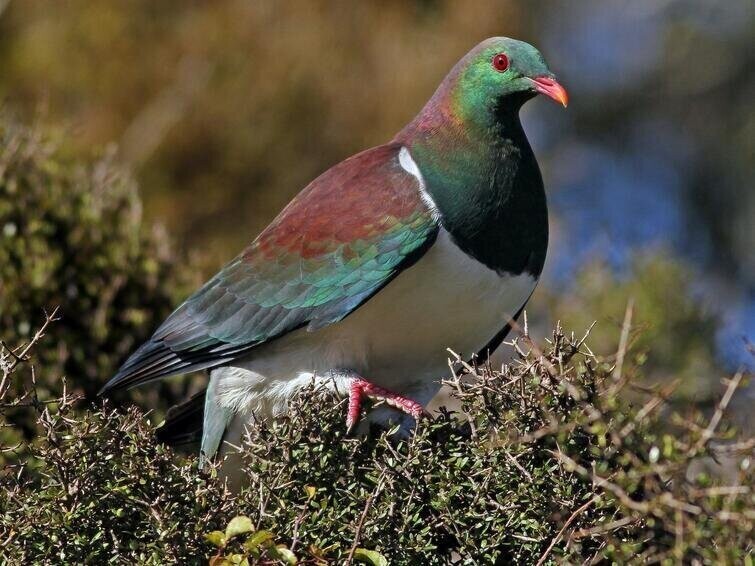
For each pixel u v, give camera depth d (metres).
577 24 23.52
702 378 13.38
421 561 8.16
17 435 10.21
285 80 19.88
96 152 13.17
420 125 10.40
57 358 11.19
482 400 8.16
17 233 11.67
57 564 7.92
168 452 8.23
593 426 7.48
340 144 19.95
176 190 19.22
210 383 10.38
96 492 7.98
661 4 23.45
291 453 8.23
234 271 10.33
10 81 19.53
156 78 19.72
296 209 10.31
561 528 7.89
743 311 21.34
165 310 11.96
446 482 8.11
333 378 9.68
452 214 9.88
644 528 7.70
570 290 14.37
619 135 23.06
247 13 20.08
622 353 7.64
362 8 20.38
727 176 22.55
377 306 9.91
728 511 6.91
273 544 7.60
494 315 10.16
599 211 22.55
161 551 7.80
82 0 19.83
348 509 8.09
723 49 23.00
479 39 20.67
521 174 10.14
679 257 15.12
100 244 11.85
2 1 19.09
